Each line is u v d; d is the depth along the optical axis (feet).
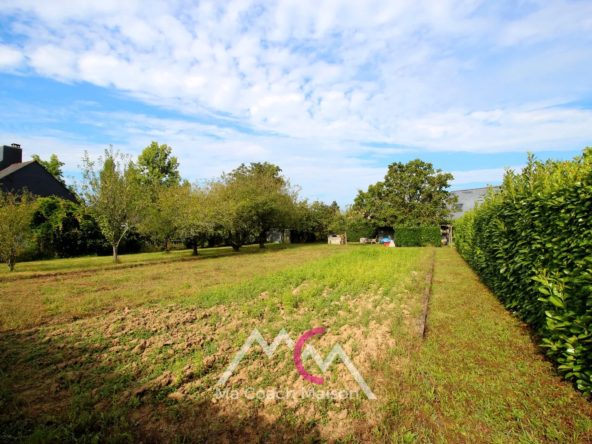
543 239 14.33
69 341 15.58
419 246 90.68
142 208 53.67
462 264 44.62
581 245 11.33
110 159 48.06
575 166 14.16
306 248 84.38
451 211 105.81
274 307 20.03
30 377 12.18
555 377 11.32
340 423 9.32
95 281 32.58
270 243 118.83
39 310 20.76
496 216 23.13
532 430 8.69
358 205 114.21
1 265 47.37
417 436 8.66
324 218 122.31
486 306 21.03
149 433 9.05
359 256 51.96
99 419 9.57
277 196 79.97
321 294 23.98
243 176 88.58
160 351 14.39
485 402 10.03
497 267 21.76
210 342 15.39
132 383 11.71
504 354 13.38
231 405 10.29
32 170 76.28
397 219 99.55
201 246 92.22
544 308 13.73
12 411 9.96
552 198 13.98
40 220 57.82
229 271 39.45
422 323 16.58
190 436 8.89
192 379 12.00
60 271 39.37
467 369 12.16
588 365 9.92
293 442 8.61
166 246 64.90
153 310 20.99
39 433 8.72
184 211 56.03
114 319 19.06
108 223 48.44
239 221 69.05
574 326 10.28
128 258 56.85
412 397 10.45
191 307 21.45
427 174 99.81
